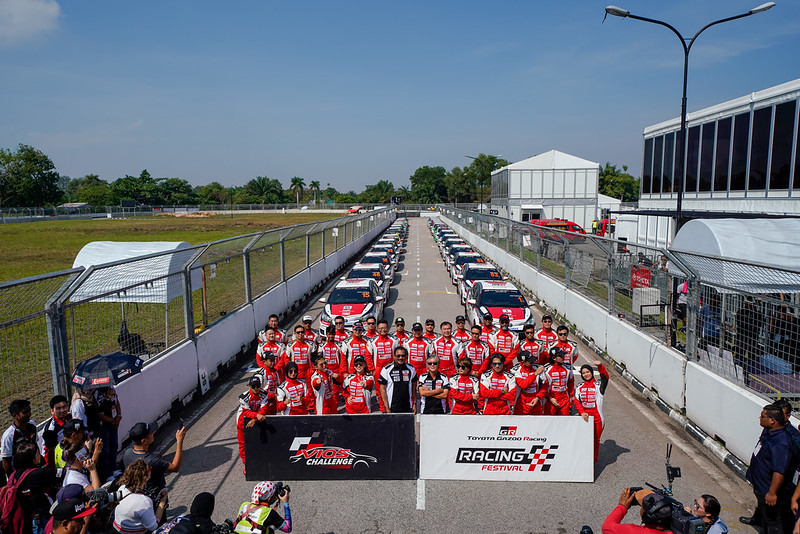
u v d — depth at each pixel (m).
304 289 20.44
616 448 8.05
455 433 7.16
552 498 6.70
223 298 13.13
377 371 8.86
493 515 6.30
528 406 7.88
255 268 15.35
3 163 88.19
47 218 82.56
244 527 4.59
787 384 6.71
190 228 61.34
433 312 17.97
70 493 4.70
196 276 11.67
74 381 6.34
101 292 8.71
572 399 8.77
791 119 18.42
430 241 48.47
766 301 6.91
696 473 7.25
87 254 13.13
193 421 9.27
